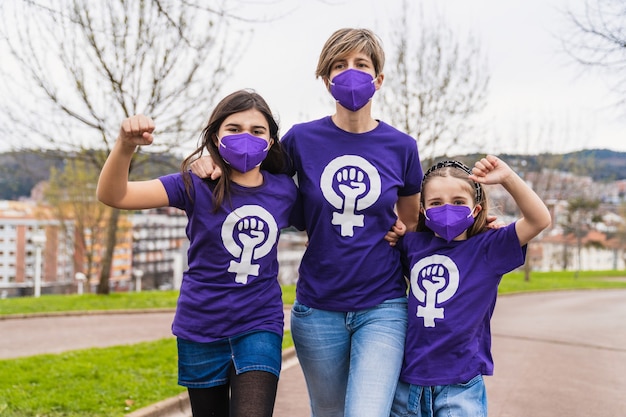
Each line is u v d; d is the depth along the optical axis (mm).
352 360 2840
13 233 71938
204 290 2691
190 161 2809
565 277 42469
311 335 2945
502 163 2686
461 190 2855
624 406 6043
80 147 14875
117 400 5559
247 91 2801
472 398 2715
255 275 2705
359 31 2914
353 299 2859
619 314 16531
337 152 2943
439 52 16469
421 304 2836
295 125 3080
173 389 5977
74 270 52062
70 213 36094
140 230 84688
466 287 2799
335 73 2900
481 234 2906
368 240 2885
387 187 2910
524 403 6066
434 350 2748
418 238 3033
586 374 7641
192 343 2705
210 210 2684
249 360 2588
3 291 68688
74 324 12438
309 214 2932
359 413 2596
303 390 6488
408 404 2799
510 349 9602
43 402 5371
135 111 13805
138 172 17547
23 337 10484
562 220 43906
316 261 2920
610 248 66250
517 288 27266
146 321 13102
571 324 13641
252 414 2426
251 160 2641
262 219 2723
